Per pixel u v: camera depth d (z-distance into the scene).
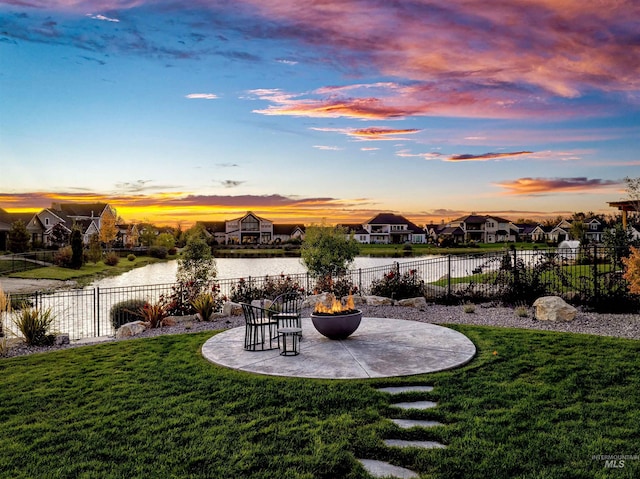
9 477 3.82
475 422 4.73
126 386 6.10
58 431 4.71
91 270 35.97
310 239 21.17
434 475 3.76
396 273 14.98
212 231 96.81
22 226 41.41
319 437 4.46
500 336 8.70
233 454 4.15
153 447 4.31
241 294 14.18
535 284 12.92
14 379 6.58
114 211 78.31
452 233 85.75
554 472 3.74
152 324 11.06
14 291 23.48
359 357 7.28
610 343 7.86
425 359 7.09
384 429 4.61
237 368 6.84
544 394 5.47
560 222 82.88
